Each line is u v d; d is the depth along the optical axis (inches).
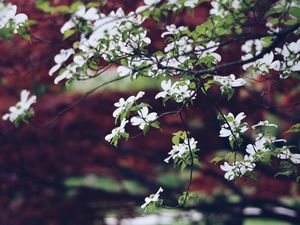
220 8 84.2
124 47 80.0
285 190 173.9
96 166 178.7
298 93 138.9
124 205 178.4
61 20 97.3
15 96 140.6
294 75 82.6
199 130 151.2
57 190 176.2
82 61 81.0
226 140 150.4
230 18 83.0
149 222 209.9
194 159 81.8
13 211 169.5
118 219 182.7
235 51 108.0
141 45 79.6
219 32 82.7
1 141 151.7
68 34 82.1
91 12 82.4
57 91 159.6
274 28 94.5
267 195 177.2
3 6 82.0
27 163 159.0
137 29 78.8
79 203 173.2
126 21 79.7
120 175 191.8
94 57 80.4
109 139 79.4
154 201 81.1
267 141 80.3
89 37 81.7
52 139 154.6
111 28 79.7
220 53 110.0
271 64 83.0
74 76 81.6
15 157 157.2
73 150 161.0
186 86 79.4
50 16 95.9
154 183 187.0
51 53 100.5
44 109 152.2
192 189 183.6
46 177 174.1
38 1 87.4
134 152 170.6
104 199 175.9
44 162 160.7
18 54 123.4
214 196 199.5
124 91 157.6
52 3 104.7
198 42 81.1
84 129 156.4
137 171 191.5
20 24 82.1
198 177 182.5
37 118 152.3
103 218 178.5
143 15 83.8
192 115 143.5
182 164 81.1
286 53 82.4
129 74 81.4
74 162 163.3
